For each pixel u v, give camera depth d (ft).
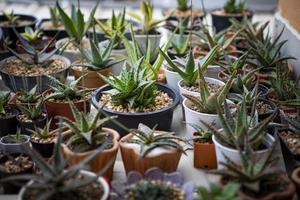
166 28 7.75
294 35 6.26
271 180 3.59
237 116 4.31
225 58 5.98
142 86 4.93
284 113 4.99
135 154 4.08
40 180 3.37
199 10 9.17
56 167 3.50
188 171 4.46
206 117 4.72
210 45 6.48
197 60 6.10
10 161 4.25
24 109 4.99
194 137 4.47
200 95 4.90
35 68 6.16
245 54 5.78
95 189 3.58
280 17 7.14
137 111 4.92
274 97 5.53
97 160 3.99
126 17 9.02
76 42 6.98
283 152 4.48
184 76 5.50
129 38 7.15
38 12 9.83
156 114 4.77
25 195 3.46
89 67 5.93
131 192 3.65
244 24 7.34
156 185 3.66
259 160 3.80
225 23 8.41
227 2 8.56
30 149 3.67
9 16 7.98
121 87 4.95
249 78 5.39
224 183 3.59
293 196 3.77
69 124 4.12
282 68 6.01
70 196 3.46
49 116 5.16
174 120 5.51
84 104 4.82
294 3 6.42
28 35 7.23
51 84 5.51
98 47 6.07
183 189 3.68
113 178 4.36
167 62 5.73
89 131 4.14
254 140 4.02
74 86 5.27
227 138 4.06
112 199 3.71
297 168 3.91
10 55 7.01
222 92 4.78
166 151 4.09
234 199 3.21
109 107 5.01
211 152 4.38
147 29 7.58
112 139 4.25
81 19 6.81
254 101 4.62
